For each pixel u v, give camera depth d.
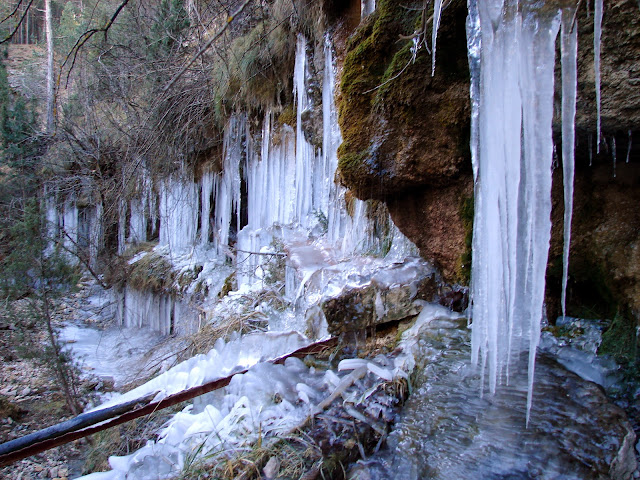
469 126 2.23
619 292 1.87
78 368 6.55
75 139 9.41
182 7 6.94
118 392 5.51
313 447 1.65
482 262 1.67
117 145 8.88
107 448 2.98
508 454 1.36
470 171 2.33
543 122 1.43
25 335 7.11
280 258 4.62
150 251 8.77
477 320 1.72
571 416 1.46
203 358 2.86
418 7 2.28
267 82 5.38
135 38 7.94
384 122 2.45
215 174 7.14
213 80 6.29
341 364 2.32
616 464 1.29
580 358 1.83
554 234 2.04
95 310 9.34
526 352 1.88
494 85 1.55
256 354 2.77
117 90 8.04
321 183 4.72
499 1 1.51
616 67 1.58
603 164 1.93
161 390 2.42
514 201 1.53
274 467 1.58
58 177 10.12
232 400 2.25
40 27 23.50
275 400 2.11
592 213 1.97
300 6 4.22
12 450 1.97
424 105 2.29
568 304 2.10
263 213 5.87
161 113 6.98
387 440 1.67
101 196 9.27
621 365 1.74
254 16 5.29
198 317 5.67
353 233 3.72
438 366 1.91
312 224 4.71
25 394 5.93
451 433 1.51
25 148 10.71
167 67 6.78
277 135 5.49
